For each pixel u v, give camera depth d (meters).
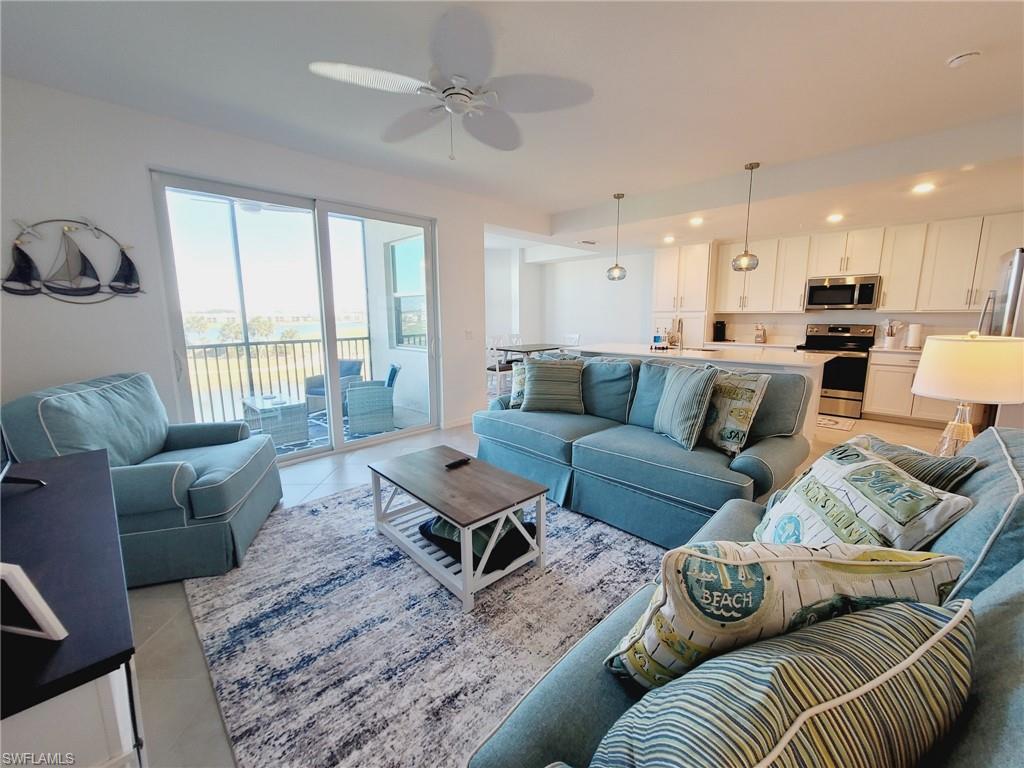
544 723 0.79
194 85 2.34
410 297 4.31
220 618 1.79
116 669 0.63
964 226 4.45
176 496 1.96
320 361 3.80
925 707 0.54
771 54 2.05
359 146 3.21
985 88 2.37
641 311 7.45
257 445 2.57
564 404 3.20
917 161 3.03
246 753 1.25
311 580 2.04
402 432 4.37
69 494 1.24
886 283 4.93
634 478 2.37
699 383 2.45
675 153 3.34
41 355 2.42
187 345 3.06
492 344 7.95
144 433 2.36
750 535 1.47
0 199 2.26
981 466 1.16
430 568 2.02
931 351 1.76
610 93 2.40
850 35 1.91
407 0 1.69
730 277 6.08
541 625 1.75
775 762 0.45
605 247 6.54
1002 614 0.66
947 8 1.74
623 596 1.93
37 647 0.63
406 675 1.51
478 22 1.82
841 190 3.46
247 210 3.28
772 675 0.53
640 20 1.81
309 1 1.70
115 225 2.60
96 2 1.68
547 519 2.64
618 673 0.87
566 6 1.73
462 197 4.50
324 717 1.36
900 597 0.72
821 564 0.73
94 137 2.50
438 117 2.57
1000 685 0.55
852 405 5.21
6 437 1.81
